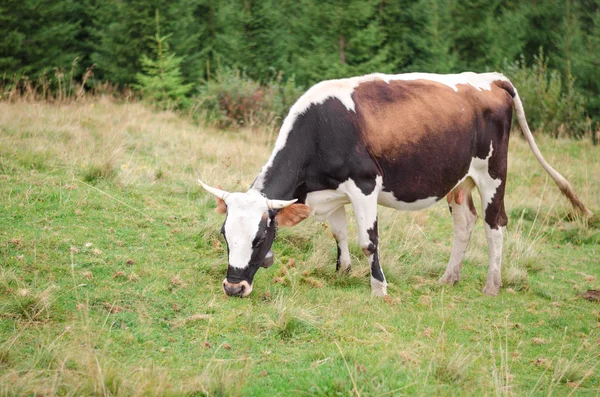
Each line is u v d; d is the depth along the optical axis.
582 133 16.56
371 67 16.27
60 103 12.52
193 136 11.51
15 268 5.71
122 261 6.18
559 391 4.79
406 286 6.75
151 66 16.19
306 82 16.67
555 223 9.60
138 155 9.72
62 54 15.98
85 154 8.79
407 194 6.54
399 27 17.84
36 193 7.34
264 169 6.00
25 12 15.27
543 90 16.86
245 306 5.63
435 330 5.63
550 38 20.00
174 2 16.55
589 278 7.59
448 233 8.74
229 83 15.09
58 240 6.34
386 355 4.94
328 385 4.36
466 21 18.59
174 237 6.92
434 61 17.28
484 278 7.30
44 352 4.41
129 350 4.73
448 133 6.57
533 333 5.87
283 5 18.22
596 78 17.88
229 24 18.08
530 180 11.59
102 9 16.41
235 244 5.50
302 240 7.29
